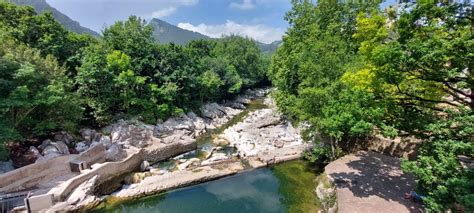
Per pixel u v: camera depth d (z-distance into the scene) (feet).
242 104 178.19
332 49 61.46
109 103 94.27
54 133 74.79
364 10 76.69
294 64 81.82
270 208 49.73
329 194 45.65
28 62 61.62
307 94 57.57
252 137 88.53
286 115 99.55
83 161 60.44
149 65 117.80
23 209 45.42
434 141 31.30
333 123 42.73
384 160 55.62
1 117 56.65
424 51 29.48
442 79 32.86
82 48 99.71
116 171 62.69
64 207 46.42
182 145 85.66
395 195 40.50
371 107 38.52
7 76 57.98
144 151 74.95
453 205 28.48
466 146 26.66
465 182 25.82
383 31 37.32
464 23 30.04
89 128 86.84
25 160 60.75
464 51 28.30
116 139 81.41
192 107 137.49
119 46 112.98
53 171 57.11
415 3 33.71
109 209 50.93
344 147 69.00
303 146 77.61
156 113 108.17
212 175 63.00
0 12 87.51
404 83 38.09
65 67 90.02
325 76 57.00
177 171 66.08
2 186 48.78
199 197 55.72
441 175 28.78
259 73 232.32
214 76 151.12
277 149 77.20
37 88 63.00
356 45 67.77
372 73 37.45
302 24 89.61
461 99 34.73
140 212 51.88
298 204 48.70
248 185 60.08
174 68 129.90
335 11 83.05
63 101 67.67
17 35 83.82
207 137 105.19
